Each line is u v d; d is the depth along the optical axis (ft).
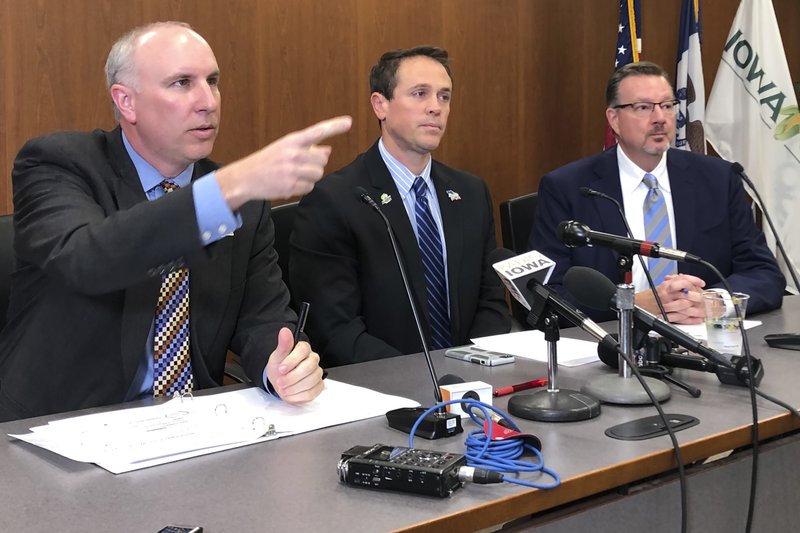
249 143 12.90
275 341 6.05
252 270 6.83
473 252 8.98
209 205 4.91
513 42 15.55
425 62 8.81
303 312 5.47
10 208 11.06
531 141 15.94
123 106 6.24
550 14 15.93
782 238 15.05
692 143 15.19
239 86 12.73
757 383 5.60
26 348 6.04
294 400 5.15
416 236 8.86
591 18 16.42
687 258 5.42
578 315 4.99
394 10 14.14
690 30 15.19
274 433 4.59
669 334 5.64
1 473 4.04
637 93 9.36
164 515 3.51
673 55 17.33
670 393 5.36
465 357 6.59
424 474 3.67
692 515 4.66
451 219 8.95
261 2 12.85
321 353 8.30
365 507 3.58
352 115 13.83
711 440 4.55
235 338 6.66
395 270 8.54
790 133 15.03
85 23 11.39
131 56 6.14
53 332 5.97
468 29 14.99
